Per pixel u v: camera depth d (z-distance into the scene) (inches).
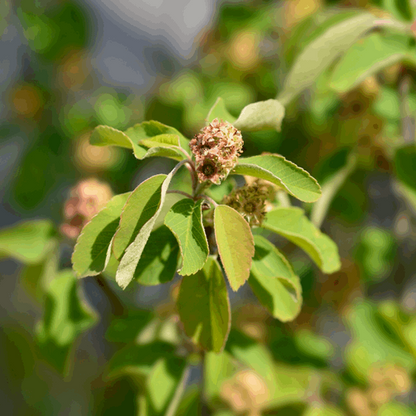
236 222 16.1
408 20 20.0
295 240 17.4
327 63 19.4
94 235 16.4
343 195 27.0
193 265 15.8
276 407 21.2
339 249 29.2
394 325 23.9
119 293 28.1
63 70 31.6
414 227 26.4
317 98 22.8
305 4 26.2
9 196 31.7
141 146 16.7
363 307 24.7
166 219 16.1
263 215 17.1
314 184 16.2
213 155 16.2
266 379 20.0
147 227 15.6
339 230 29.5
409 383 22.2
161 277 16.8
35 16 30.0
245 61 27.9
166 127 17.0
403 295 27.6
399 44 19.4
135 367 19.3
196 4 36.0
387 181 28.5
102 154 27.4
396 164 20.3
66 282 20.1
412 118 22.4
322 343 24.4
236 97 27.1
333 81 19.1
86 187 19.6
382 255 26.3
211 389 19.2
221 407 20.1
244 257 16.0
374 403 21.4
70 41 30.7
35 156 29.7
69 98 32.0
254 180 17.5
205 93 27.8
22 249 20.1
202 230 16.1
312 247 17.2
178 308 16.9
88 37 31.4
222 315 16.7
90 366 34.5
